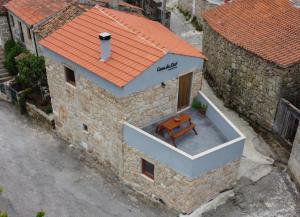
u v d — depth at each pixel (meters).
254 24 22.44
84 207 17.16
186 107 19.14
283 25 21.44
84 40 18.11
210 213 16.34
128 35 17.59
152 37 17.66
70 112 19.69
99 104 17.31
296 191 17.38
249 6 24.16
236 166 16.98
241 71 21.80
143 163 16.95
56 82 19.55
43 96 23.20
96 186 18.25
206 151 15.22
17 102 24.03
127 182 18.20
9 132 22.16
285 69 18.75
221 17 24.39
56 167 19.44
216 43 24.03
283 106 19.42
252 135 20.84
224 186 17.17
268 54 19.69
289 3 22.91
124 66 16.12
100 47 16.66
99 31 18.31
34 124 22.89
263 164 18.86
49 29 22.91
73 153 20.38
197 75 18.39
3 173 19.05
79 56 17.34
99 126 18.11
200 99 18.97
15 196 17.73
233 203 16.84
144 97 16.53
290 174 18.16
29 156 20.22
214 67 24.86
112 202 17.39
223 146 15.61
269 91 20.09
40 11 24.67
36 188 18.16
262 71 20.19
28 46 25.66
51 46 18.45
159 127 16.97
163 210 16.81
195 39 31.12
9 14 26.84
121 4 27.09
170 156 15.34
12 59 25.62
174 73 17.16
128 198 17.59
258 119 21.38
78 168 19.34
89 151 19.84
